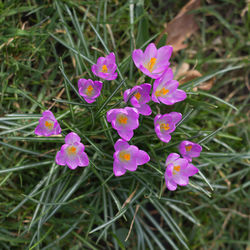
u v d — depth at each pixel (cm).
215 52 65
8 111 58
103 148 57
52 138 51
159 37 62
